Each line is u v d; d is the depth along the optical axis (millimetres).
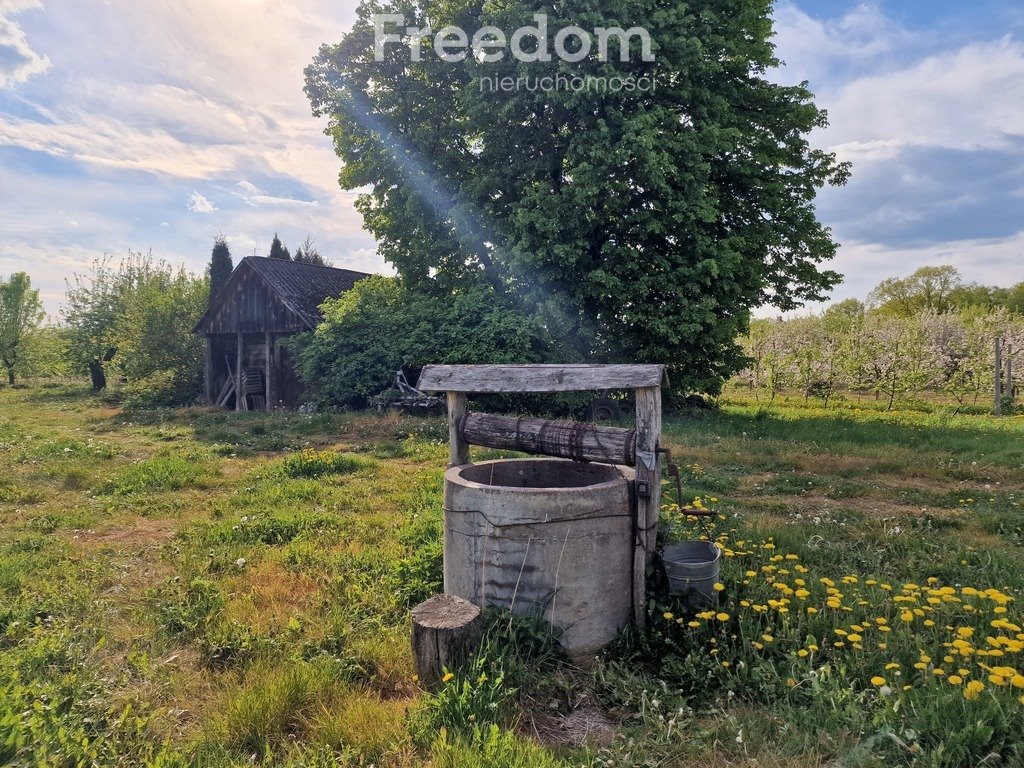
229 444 13383
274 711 3340
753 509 7707
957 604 4344
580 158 15977
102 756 2953
